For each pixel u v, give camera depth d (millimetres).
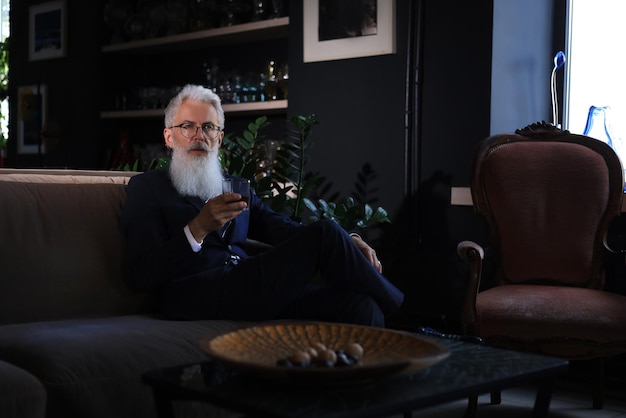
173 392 1526
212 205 2359
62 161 5883
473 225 3678
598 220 3178
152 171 2688
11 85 6355
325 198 4246
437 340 1771
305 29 4270
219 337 1634
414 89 3857
